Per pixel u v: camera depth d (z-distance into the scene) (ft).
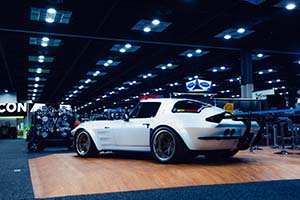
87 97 128.67
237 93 122.52
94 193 10.28
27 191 10.68
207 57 57.52
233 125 16.01
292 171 13.16
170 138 15.96
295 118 22.34
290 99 30.86
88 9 32.94
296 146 25.18
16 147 39.73
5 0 30.40
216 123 15.33
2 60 57.52
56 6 31.91
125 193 10.19
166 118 16.31
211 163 15.79
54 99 132.57
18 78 77.97
